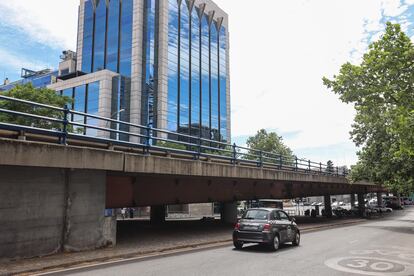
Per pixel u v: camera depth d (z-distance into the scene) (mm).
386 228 28781
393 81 24359
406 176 33625
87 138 13664
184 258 12305
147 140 16641
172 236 19844
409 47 23141
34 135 12648
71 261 10766
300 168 32625
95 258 11469
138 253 13070
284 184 33688
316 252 14125
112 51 79000
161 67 76062
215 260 11875
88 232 13312
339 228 28797
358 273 9859
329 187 43750
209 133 88812
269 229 14383
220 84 95750
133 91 72938
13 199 11031
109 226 14281
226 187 25484
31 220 11438
